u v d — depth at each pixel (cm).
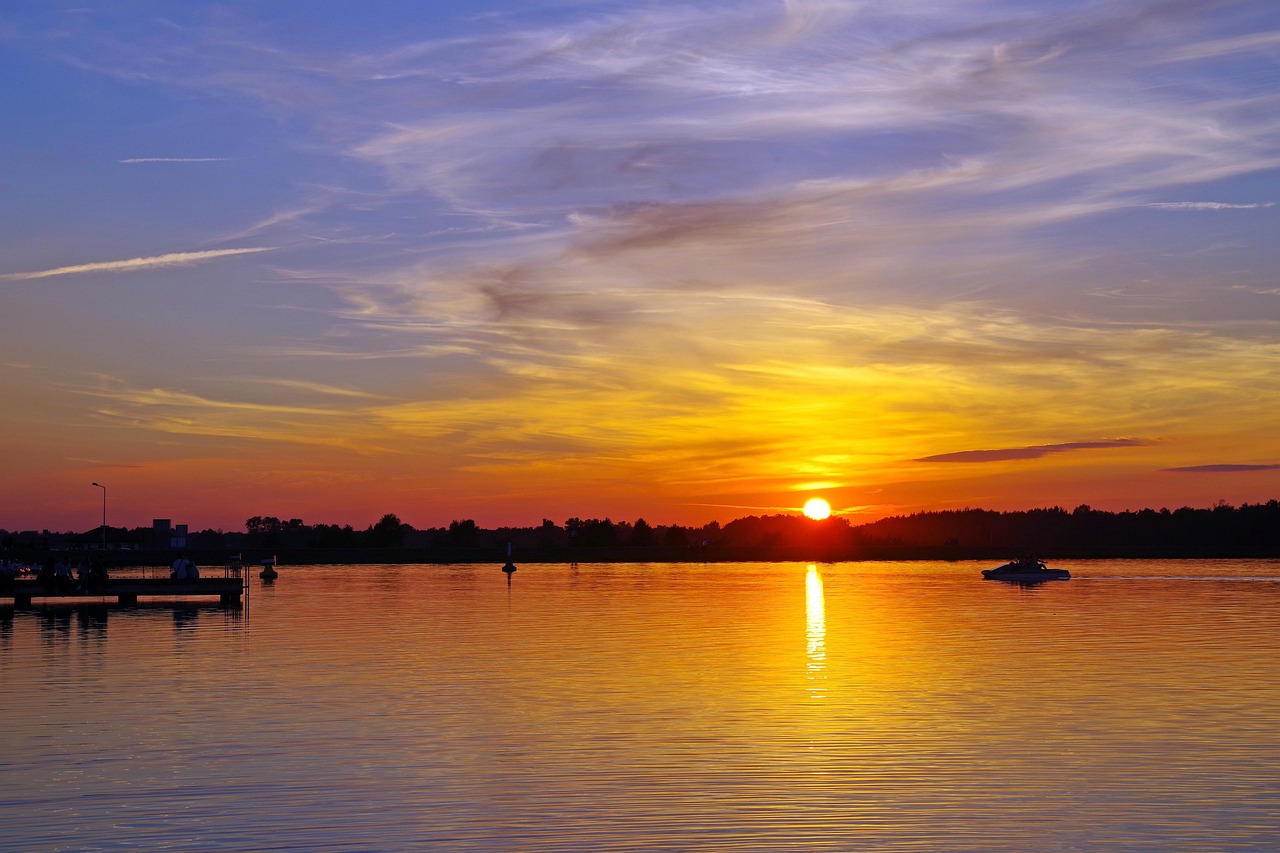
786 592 9081
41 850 1750
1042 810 1923
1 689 3259
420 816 1911
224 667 3772
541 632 5188
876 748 2388
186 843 1778
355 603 7612
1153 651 4231
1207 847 1734
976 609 6806
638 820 1880
